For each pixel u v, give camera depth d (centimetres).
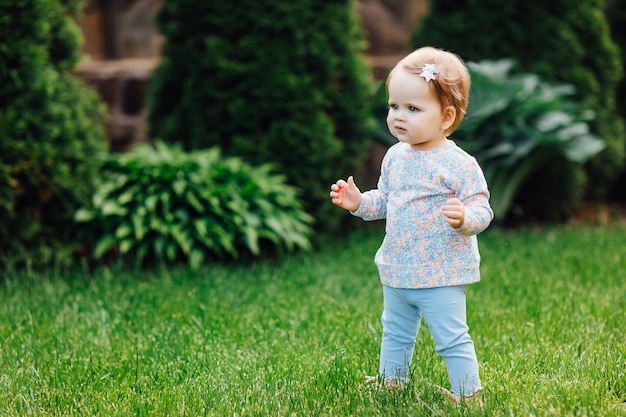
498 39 686
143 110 809
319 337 374
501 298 441
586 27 702
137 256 538
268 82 594
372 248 598
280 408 283
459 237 273
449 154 274
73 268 534
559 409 269
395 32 899
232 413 280
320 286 481
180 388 308
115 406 289
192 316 402
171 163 543
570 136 628
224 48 598
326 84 609
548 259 544
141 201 533
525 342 362
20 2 486
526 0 683
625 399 288
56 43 543
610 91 725
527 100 613
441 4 710
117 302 446
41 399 300
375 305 434
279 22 591
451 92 267
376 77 800
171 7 612
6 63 490
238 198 545
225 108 608
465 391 280
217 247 534
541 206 721
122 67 837
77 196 522
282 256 563
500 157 637
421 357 334
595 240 614
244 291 470
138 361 336
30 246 510
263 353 351
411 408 269
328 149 601
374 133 638
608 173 744
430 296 274
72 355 349
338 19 614
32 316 415
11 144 483
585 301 428
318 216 612
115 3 923
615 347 340
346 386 301
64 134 512
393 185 281
